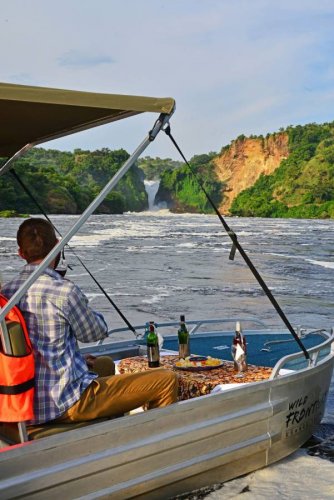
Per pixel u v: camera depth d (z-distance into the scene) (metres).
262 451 3.97
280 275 20.91
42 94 2.79
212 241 44.59
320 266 25.09
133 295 14.81
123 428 3.22
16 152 4.36
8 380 2.96
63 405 3.19
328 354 4.73
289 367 4.48
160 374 3.48
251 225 86.00
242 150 183.00
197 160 190.75
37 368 3.17
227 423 3.66
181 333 4.62
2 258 26.69
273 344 5.19
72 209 117.31
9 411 2.98
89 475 3.09
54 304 3.21
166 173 184.62
